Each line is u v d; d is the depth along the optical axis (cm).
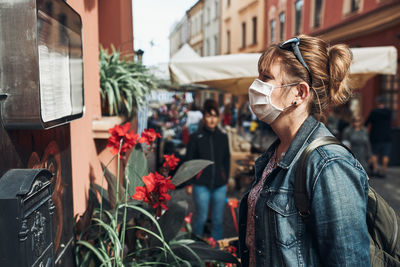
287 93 102
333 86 100
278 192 98
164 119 882
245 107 1255
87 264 138
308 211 90
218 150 319
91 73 221
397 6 776
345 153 90
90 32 218
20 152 93
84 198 194
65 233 125
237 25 2225
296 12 1441
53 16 103
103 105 262
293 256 93
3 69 86
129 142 161
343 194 84
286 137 109
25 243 82
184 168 181
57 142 119
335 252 83
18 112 86
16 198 80
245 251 123
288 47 102
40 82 88
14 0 84
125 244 170
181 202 163
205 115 317
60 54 110
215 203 325
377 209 99
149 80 304
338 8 1082
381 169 712
